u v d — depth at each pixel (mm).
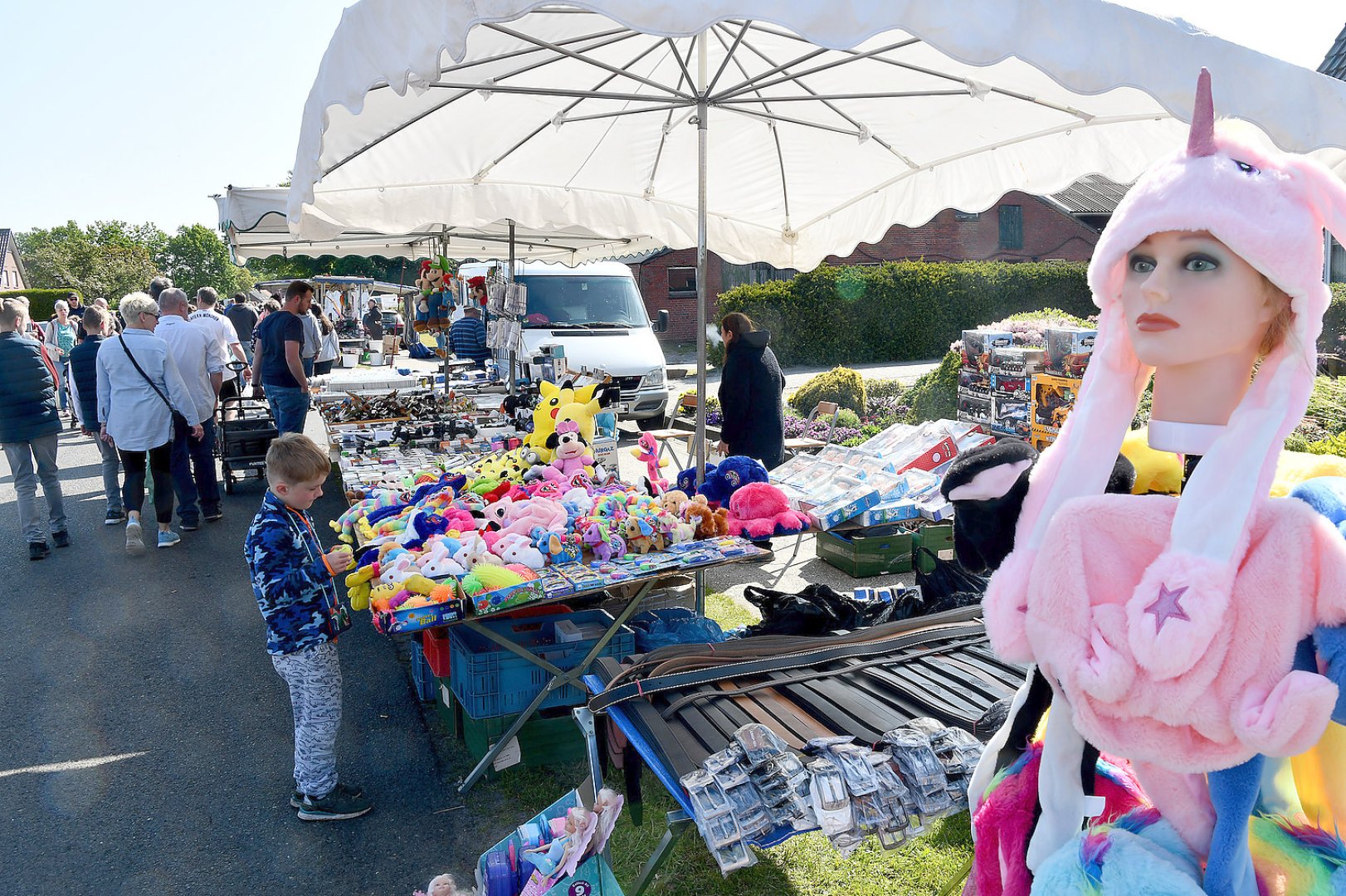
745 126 5824
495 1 2584
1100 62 2480
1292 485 1506
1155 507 1242
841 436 10469
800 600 4129
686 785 2131
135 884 3189
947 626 3074
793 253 7211
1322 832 1360
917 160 5703
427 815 3580
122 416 6992
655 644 4105
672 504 4586
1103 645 1207
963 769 2195
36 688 4844
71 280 64875
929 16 2420
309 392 8531
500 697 3773
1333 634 1156
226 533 7801
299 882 3191
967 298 23391
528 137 5855
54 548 7418
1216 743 1180
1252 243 1148
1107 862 1322
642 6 2514
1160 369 1343
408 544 4027
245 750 4152
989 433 7527
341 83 3184
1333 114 2633
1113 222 1321
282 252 10031
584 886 2211
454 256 11594
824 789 2082
